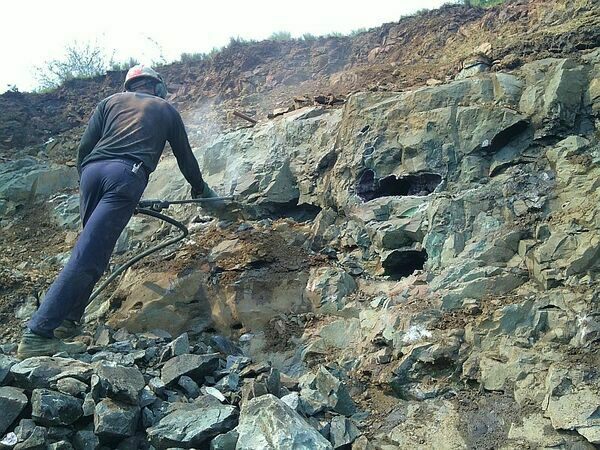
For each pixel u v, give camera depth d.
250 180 7.36
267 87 11.34
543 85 6.40
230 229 6.61
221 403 4.47
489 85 6.62
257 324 5.74
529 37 7.42
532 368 4.53
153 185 7.95
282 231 6.55
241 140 7.83
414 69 9.04
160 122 5.60
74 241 7.80
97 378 4.23
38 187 8.85
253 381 4.63
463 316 5.06
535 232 5.46
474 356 4.76
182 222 7.18
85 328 5.88
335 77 10.30
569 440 4.02
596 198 5.40
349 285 5.90
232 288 5.86
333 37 11.99
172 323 5.79
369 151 6.76
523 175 6.00
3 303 6.48
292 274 6.01
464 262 5.46
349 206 6.66
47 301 4.80
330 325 5.56
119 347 5.34
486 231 5.67
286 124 7.62
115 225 5.07
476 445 4.19
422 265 6.09
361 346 5.25
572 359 4.50
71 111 11.93
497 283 5.24
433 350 4.80
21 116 11.51
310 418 4.48
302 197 7.19
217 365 4.94
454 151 6.39
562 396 4.23
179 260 6.15
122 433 4.02
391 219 6.26
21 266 7.39
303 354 5.36
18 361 4.61
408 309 5.23
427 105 6.73
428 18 11.07
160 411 4.33
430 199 6.22
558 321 4.77
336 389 4.68
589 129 6.18
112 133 5.46
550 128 6.16
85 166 5.32
